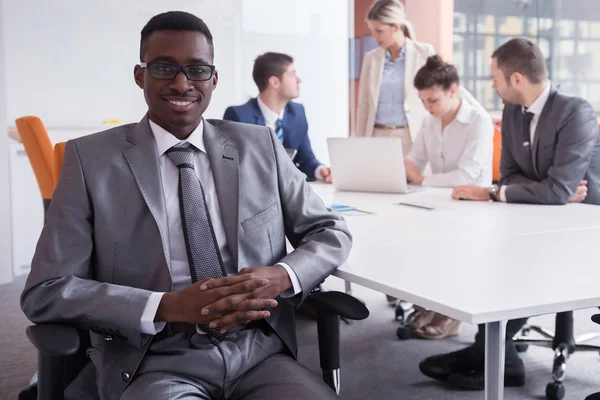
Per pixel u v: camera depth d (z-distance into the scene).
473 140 3.53
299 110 3.98
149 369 1.51
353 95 6.58
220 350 1.53
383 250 1.88
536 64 2.86
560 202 2.78
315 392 1.44
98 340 1.58
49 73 5.52
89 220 1.59
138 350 1.51
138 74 1.72
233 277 1.48
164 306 1.46
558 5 5.59
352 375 2.84
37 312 1.48
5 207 4.70
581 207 2.71
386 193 3.31
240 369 1.55
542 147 2.88
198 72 1.64
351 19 6.48
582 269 1.60
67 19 5.52
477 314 1.24
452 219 2.44
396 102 4.82
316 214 1.79
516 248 1.88
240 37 6.18
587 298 1.34
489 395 1.30
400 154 3.15
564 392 2.58
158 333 1.55
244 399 1.50
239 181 1.68
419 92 3.57
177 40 1.62
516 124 3.03
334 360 1.60
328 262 1.64
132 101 5.80
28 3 5.40
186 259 1.63
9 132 5.10
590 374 2.83
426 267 1.65
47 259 1.53
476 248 1.89
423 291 1.41
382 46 4.77
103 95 5.71
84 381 1.64
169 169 1.67
